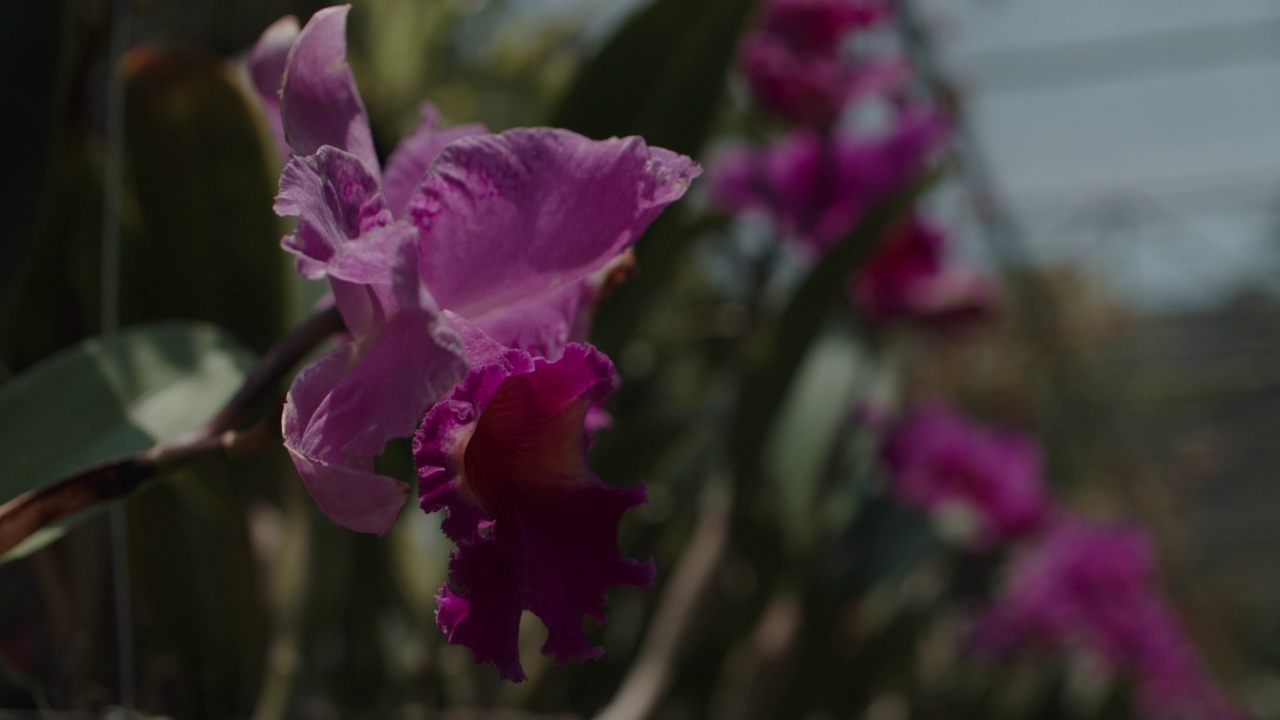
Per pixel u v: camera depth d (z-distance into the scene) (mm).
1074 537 2207
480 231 584
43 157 737
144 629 841
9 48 734
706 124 849
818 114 1367
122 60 767
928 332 1685
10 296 736
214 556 996
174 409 701
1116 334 5375
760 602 1375
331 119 585
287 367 626
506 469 602
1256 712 5500
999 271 4992
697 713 1475
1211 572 6770
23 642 721
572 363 603
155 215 806
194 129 790
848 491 1578
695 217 1339
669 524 1307
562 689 1250
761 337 1154
